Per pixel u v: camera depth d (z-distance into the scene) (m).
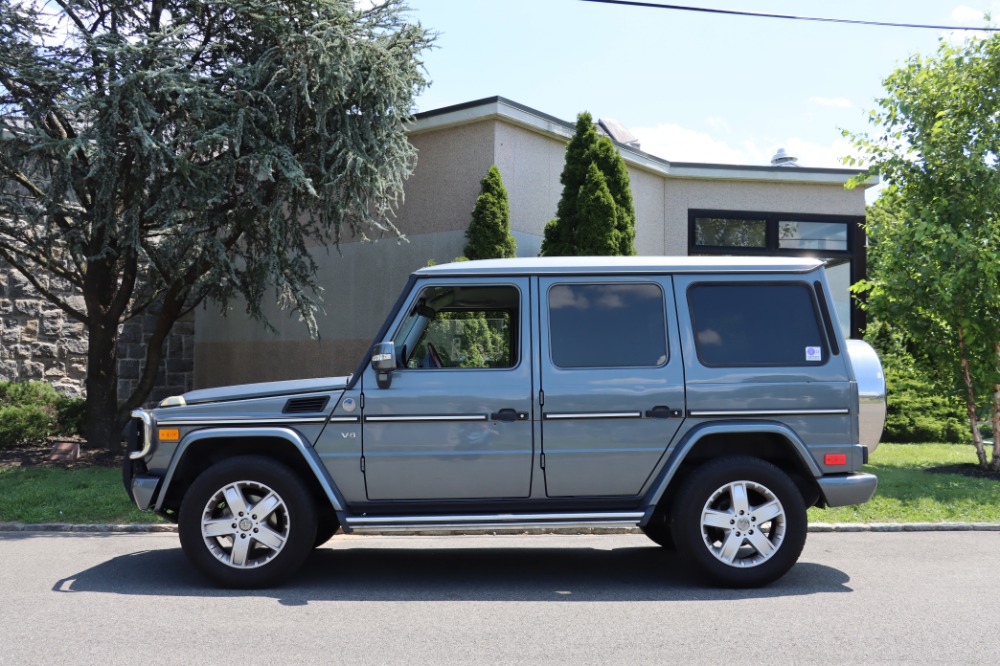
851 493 5.89
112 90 10.17
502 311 6.10
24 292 15.95
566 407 5.86
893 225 12.32
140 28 11.02
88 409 12.55
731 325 6.04
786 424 5.92
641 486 5.91
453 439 5.84
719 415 5.89
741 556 5.96
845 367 6.00
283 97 11.05
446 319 6.10
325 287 15.52
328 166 11.45
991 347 11.42
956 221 11.38
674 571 6.53
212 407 5.90
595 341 5.98
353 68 11.02
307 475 6.09
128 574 6.31
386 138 11.62
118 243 10.96
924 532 8.20
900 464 11.94
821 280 6.11
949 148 11.33
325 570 6.56
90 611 5.25
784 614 5.23
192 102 10.40
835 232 17.22
